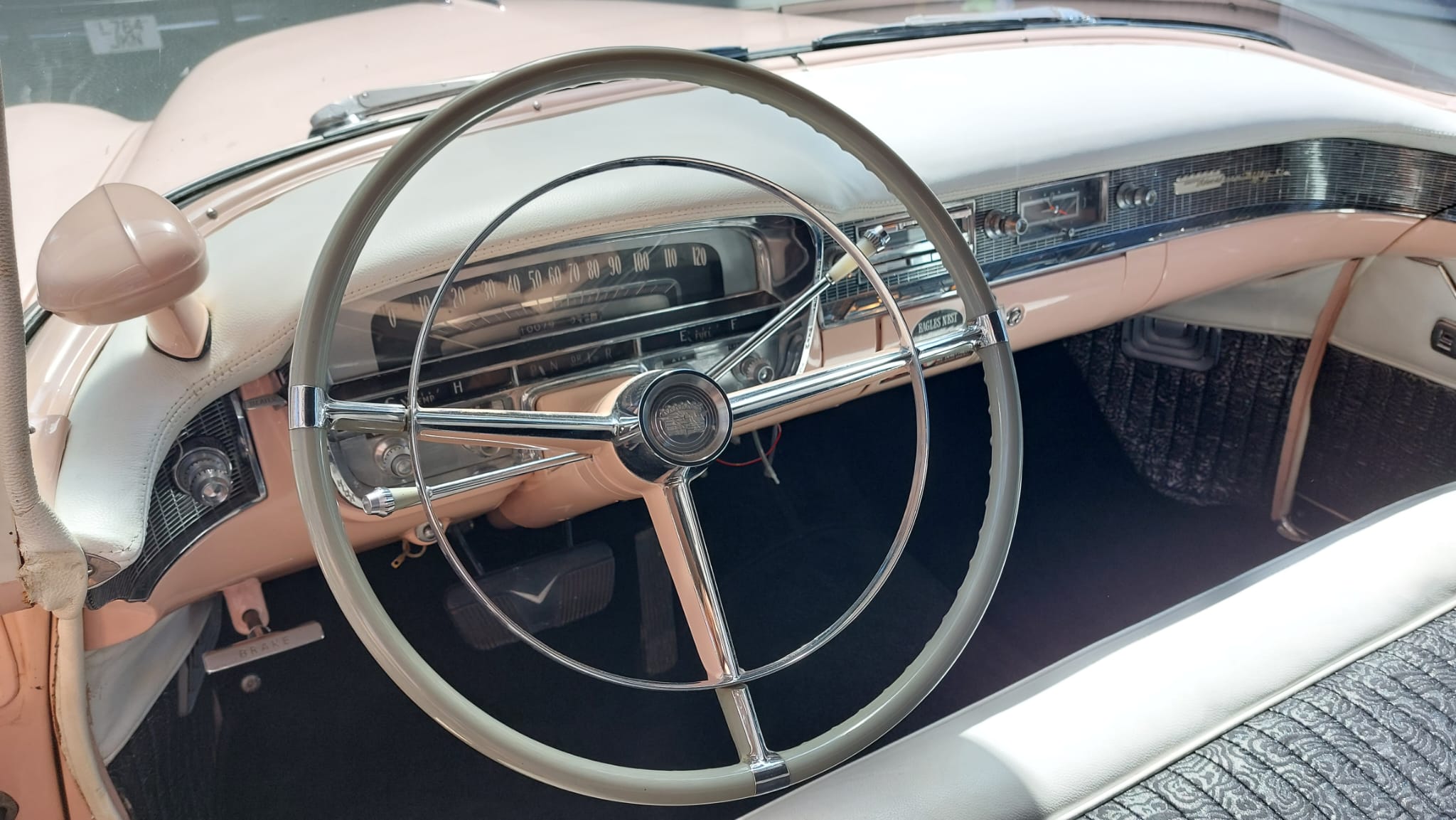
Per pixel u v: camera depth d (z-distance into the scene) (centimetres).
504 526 144
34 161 100
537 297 108
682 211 105
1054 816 78
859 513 194
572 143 111
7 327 60
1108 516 196
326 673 165
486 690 161
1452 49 148
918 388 93
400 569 170
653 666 161
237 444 98
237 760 152
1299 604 97
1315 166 155
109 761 103
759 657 166
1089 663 93
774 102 87
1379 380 172
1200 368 195
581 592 145
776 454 205
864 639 169
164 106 106
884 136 123
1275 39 160
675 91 125
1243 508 196
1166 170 143
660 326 112
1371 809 78
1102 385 209
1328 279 173
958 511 195
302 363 74
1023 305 141
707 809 143
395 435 102
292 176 103
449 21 125
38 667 86
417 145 75
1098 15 158
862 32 144
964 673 163
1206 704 87
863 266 93
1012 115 131
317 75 114
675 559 88
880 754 86
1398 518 109
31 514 69
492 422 80
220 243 95
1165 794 80
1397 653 92
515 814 146
